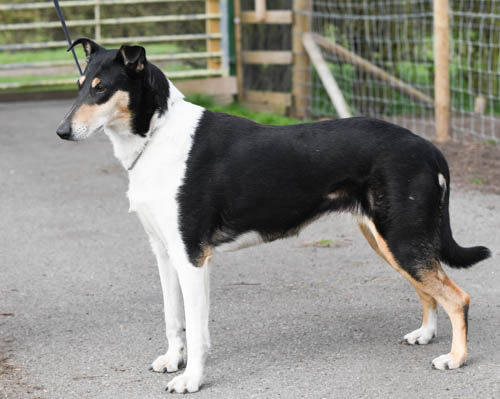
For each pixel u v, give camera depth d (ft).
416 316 15.06
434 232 12.55
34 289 17.17
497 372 12.37
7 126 36.40
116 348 13.94
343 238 20.43
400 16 36.40
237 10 39.19
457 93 39.09
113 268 18.52
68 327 14.97
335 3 37.19
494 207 22.26
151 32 42.63
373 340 13.96
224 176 12.35
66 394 12.09
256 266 18.43
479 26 36.65
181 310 13.21
